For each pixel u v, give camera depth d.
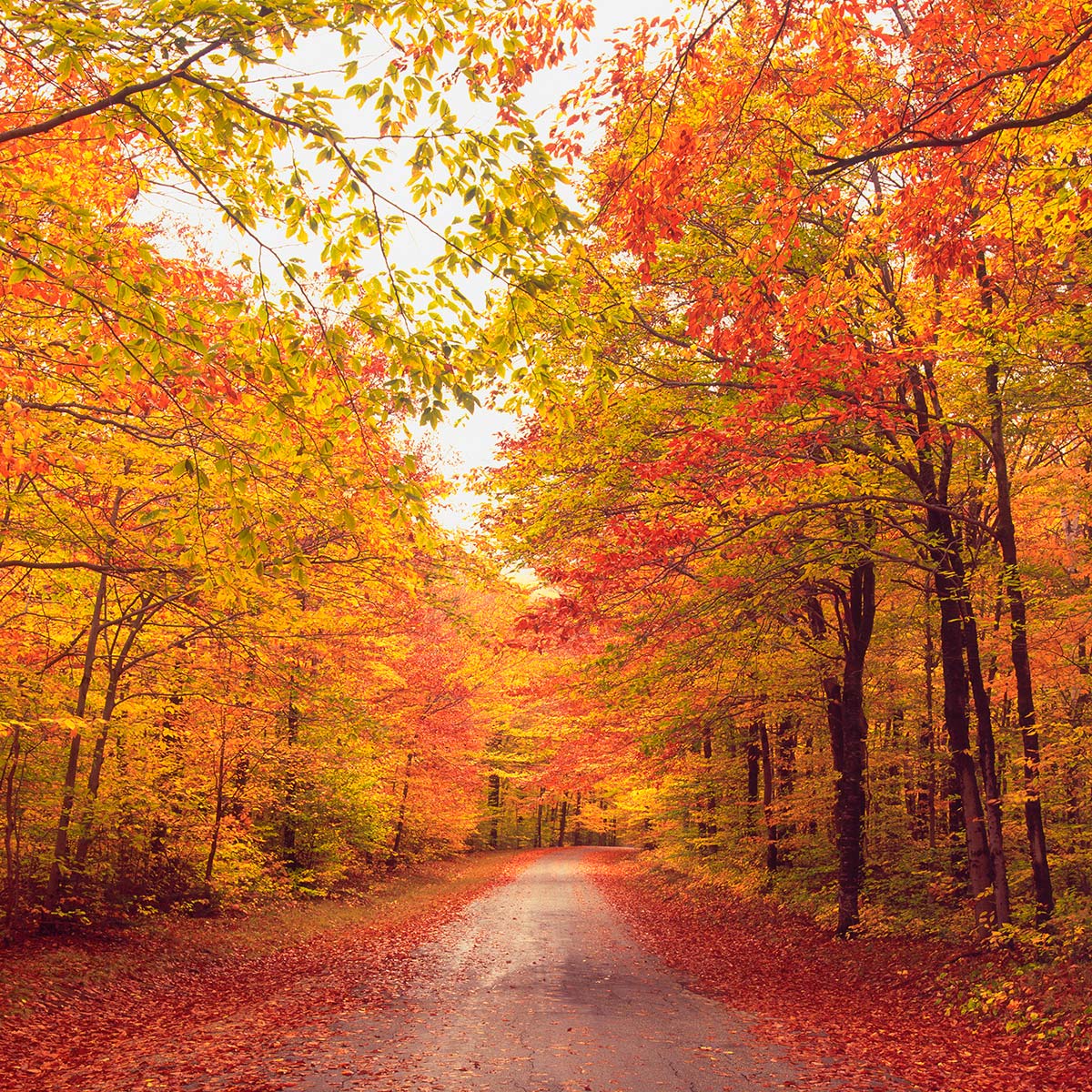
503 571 12.60
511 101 5.21
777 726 21.59
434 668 24.91
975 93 5.99
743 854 22.97
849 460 11.05
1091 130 6.45
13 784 12.41
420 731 25.72
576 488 11.73
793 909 17.66
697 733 17.38
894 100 6.86
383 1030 8.84
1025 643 11.70
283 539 6.29
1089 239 8.98
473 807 38.41
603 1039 8.48
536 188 5.33
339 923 17.89
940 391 11.80
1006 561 11.63
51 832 13.02
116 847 14.10
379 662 19.14
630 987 11.59
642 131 6.87
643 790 26.44
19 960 10.27
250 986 11.37
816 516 11.59
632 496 11.47
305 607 13.37
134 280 5.70
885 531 14.12
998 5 6.05
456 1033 8.72
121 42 4.75
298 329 5.84
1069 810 14.75
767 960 14.01
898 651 17.95
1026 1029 8.43
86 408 7.02
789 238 6.54
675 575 11.25
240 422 7.61
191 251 9.29
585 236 7.09
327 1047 8.05
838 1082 7.04
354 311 5.64
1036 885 11.11
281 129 5.14
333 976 12.27
